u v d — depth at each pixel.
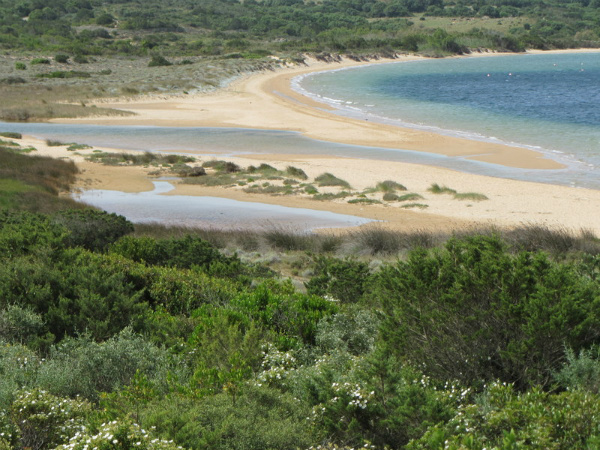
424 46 151.00
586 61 137.38
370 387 4.88
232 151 43.53
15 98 65.94
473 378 5.63
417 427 4.48
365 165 38.16
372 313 8.26
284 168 37.47
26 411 4.71
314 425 4.78
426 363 5.82
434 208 27.58
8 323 7.37
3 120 57.03
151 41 132.00
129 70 94.12
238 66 98.75
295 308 8.77
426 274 6.60
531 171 35.50
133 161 38.56
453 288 6.23
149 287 10.23
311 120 56.91
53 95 68.62
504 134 47.97
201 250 13.70
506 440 3.84
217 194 30.97
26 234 11.05
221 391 5.46
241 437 4.39
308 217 26.33
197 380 5.66
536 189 30.95
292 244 19.92
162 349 6.96
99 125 55.09
